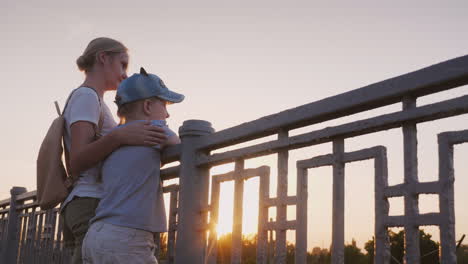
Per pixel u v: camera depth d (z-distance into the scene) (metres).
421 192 1.46
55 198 2.21
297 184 1.95
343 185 1.76
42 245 4.36
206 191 2.61
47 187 2.20
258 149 2.18
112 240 1.97
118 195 2.05
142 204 2.07
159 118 2.34
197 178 2.60
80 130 2.15
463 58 1.43
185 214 2.54
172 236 2.74
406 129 1.58
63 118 2.28
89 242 2.01
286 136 2.12
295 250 1.88
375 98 1.68
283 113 2.08
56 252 3.86
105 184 2.11
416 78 1.55
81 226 2.18
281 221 1.99
